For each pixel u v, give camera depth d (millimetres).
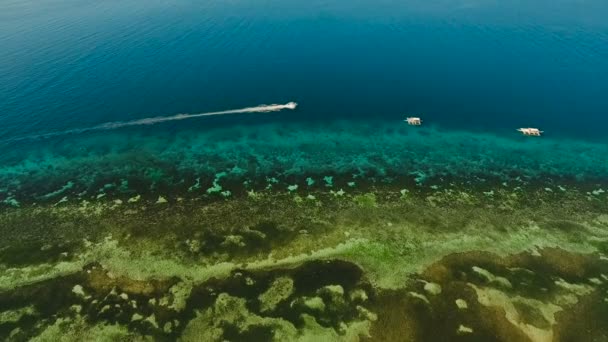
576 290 36688
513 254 40906
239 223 45312
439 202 48875
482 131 65062
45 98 74438
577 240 42781
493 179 53594
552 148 60375
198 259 40469
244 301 36031
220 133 65688
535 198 49750
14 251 42219
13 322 34625
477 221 45562
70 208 48656
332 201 49094
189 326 34125
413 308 35219
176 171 55969
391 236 43250
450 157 58625
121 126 67125
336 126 67562
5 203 49875
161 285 37719
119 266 39906
